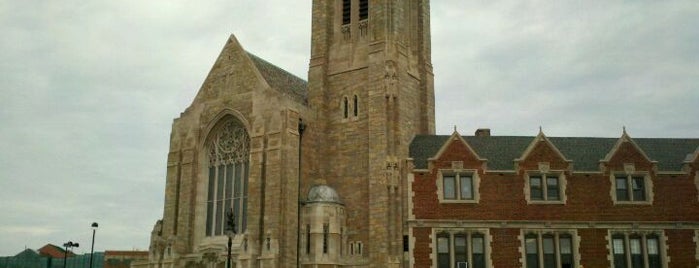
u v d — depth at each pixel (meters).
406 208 54.50
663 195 54.00
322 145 61.16
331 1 66.06
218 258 57.28
